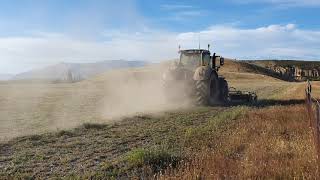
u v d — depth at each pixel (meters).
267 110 18.84
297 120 15.15
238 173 7.99
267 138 11.59
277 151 9.81
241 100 25.17
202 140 11.93
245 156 9.59
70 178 8.05
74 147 11.22
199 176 7.87
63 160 9.58
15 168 8.94
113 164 9.16
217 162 8.71
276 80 101.94
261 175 7.93
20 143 11.60
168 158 9.48
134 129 14.10
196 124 15.55
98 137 12.63
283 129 13.44
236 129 13.29
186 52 24.16
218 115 18.05
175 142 11.98
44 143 11.71
